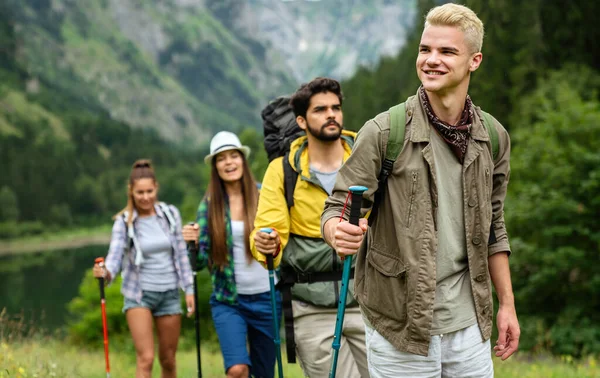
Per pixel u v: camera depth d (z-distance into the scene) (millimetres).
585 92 23797
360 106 58000
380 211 2807
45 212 135250
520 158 17922
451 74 2699
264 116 4859
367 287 2863
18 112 178750
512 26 28281
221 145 5199
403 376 2801
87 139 177250
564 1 27734
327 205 2844
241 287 5023
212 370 8211
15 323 7836
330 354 4207
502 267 2982
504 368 7570
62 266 81125
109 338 17766
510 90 27516
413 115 2758
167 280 5707
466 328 2803
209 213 5156
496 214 2975
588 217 16406
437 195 2723
